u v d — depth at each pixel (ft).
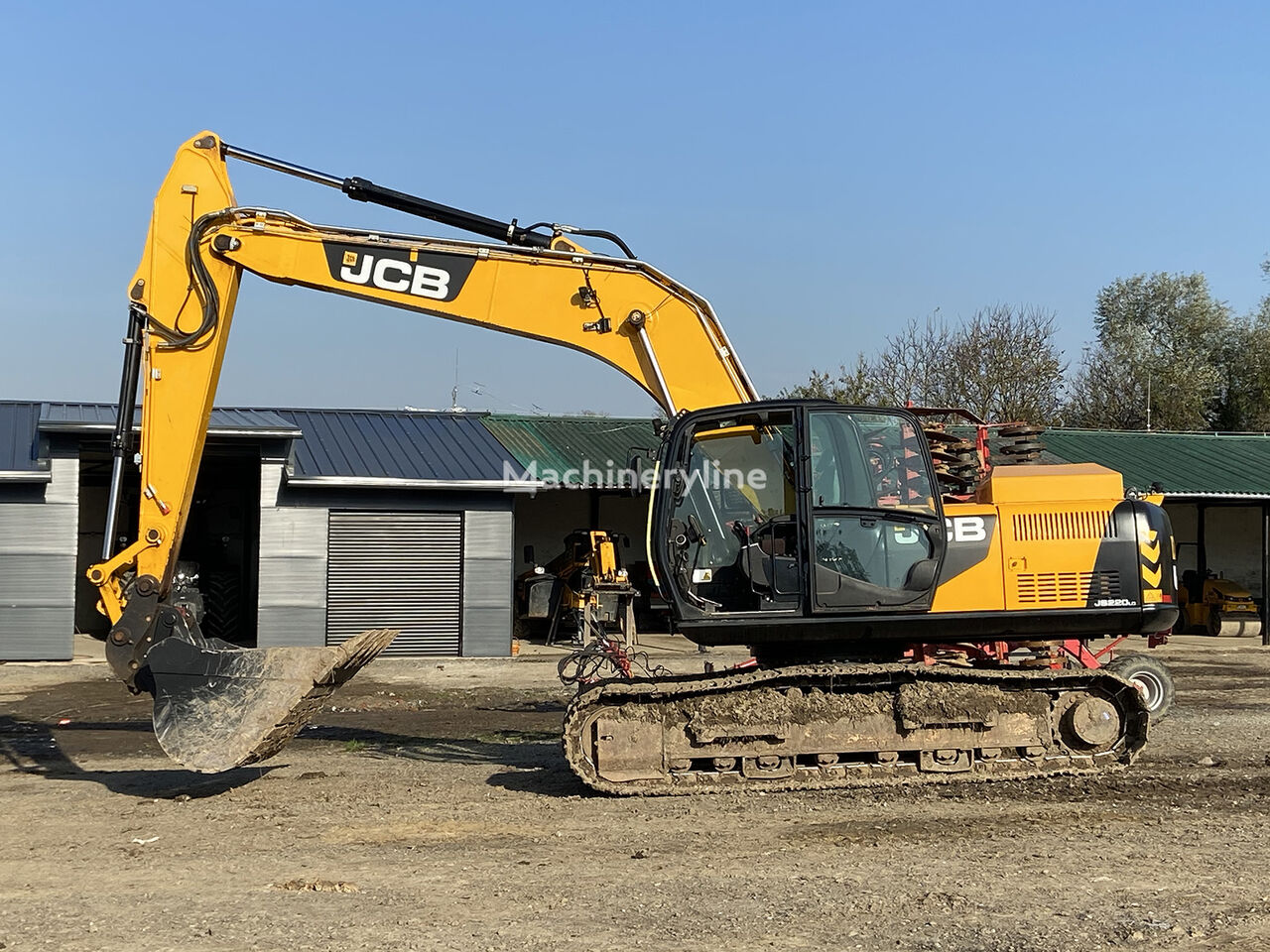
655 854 25.57
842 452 32.04
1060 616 32.76
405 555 76.79
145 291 32.42
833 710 31.71
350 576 75.97
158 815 29.73
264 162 32.91
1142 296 188.24
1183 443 102.17
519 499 98.94
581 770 31.01
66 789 33.45
